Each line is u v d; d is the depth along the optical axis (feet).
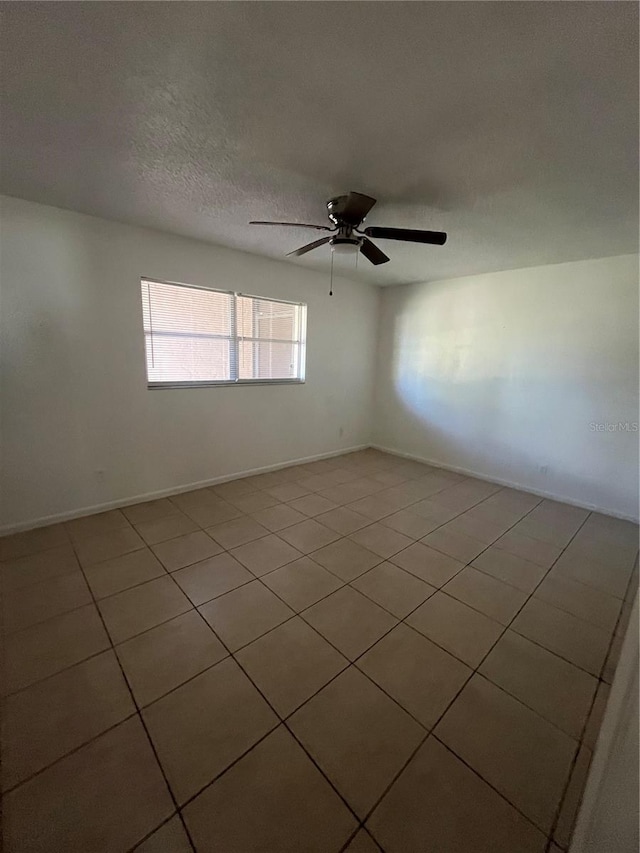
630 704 2.14
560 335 11.12
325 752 4.12
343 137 5.12
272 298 12.21
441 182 6.28
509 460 12.66
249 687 4.88
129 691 4.77
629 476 10.24
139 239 9.24
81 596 6.51
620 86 3.96
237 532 8.93
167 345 10.41
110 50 3.73
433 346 14.44
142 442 10.23
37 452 8.63
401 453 16.15
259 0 3.12
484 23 3.28
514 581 7.34
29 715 4.42
